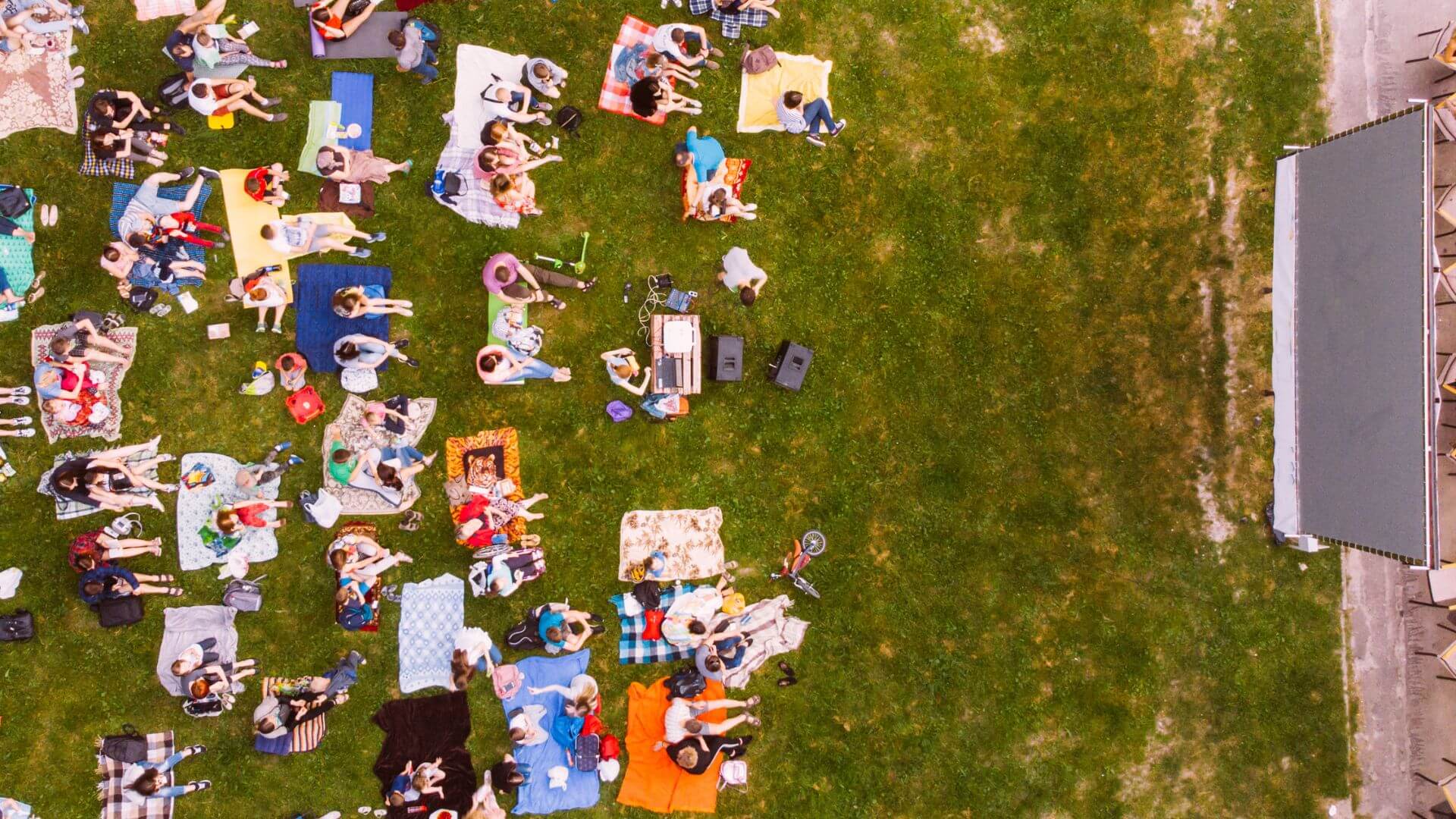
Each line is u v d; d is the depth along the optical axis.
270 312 12.66
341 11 12.44
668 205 13.01
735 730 13.01
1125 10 13.25
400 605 12.73
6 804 12.28
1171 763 13.16
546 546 12.90
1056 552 13.20
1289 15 13.27
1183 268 13.30
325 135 12.70
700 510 13.03
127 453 12.45
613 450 12.98
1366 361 11.52
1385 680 13.28
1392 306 11.15
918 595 13.18
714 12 12.93
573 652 12.89
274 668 12.65
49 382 11.84
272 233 11.97
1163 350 13.27
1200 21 13.27
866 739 13.08
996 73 13.25
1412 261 10.91
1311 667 13.23
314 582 12.70
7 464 12.39
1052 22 13.25
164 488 12.52
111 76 12.57
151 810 12.42
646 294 12.99
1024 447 13.20
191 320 12.59
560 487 12.93
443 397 12.80
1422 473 10.77
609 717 12.94
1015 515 13.20
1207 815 13.18
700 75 13.02
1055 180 13.26
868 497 13.18
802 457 13.14
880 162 13.20
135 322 12.55
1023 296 13.23
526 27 12.92
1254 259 13.29
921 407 13.19
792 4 13.12
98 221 12.55
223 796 12.60
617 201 12.98
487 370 12.24
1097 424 13.23
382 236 12.73
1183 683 13.17
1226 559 13.21
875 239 13.20
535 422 12.91
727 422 13.07
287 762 12.66
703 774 12.86
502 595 12.76
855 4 13.16
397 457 12.53
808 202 13.16
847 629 13.12
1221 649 13.19
